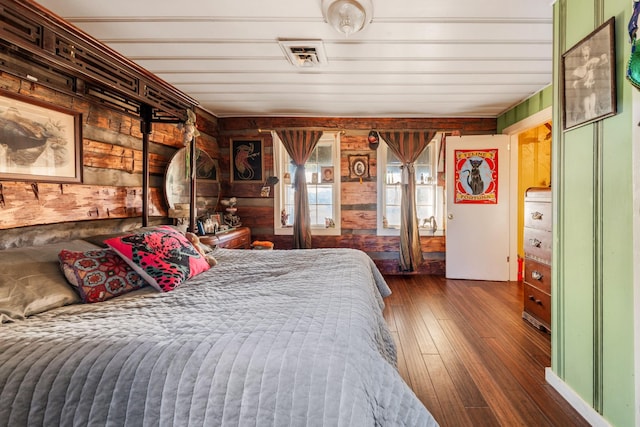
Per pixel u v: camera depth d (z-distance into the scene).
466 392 1.79
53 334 1.00
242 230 3.84
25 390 0.83
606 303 1.44
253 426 0.78
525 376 1.94
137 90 1.96
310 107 3.88
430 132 4.19
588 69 1.52
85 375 0.84
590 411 1.54
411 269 4.25
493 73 2.81
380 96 3.45
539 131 4.29
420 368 2.04
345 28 1.84
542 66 2.65
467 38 2.19
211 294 1.43
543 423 1.55
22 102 1.68
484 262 4.12
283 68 2.70
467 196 4.14
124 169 2.46
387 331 1.40
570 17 1.66
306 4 1.80
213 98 3.53
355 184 4.36
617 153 1.37
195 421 0.80
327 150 4.43
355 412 0.77
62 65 1.47
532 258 2.73
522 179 4.33
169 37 2.17
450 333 2.55
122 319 1.14
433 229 4.35
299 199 4.20
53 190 1.86
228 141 4.36
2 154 1.59
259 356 0.86
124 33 2.12
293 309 1.18
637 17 1.20
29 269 1.37
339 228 4.38
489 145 4.07
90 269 1.47
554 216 1.82
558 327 1.79
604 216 1.44
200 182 3.70
